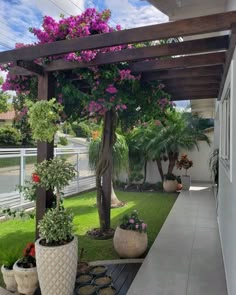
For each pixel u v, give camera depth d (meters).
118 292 2.82
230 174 2.89
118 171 8.02
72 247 2.64
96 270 3.24
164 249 3.95
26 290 2.76
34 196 3.35
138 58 3.03
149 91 4.37
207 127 10.56
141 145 9.40
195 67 3.86
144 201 7.36
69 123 4.39
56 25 3.31
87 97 3.84
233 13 2.29
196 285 2.95
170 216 5.79
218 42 2.81
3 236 4.57
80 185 8.69
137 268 3.39
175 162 9.43
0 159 5.73
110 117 4.76
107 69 3.54
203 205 6.78
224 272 3.24
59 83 3.67
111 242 4.33
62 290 2.56
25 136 12.90
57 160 3.00
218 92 5.09
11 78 3.83
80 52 3.09
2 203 5.75
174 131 9.18
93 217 5.76
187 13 4.43
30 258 2.92
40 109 2.98
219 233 4.65
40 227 2.75
